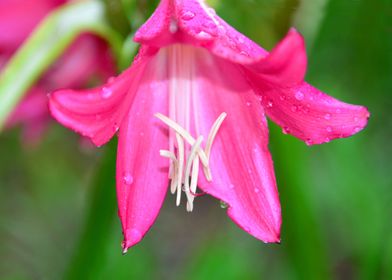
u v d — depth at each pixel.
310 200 0.37
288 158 0.36
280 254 0.53
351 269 0.55
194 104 0.30
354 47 0.41
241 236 0.55
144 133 0.29
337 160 0.46
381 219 0.42
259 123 0.30
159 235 0.61
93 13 0.34
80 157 0.60
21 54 0.33
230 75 0.30
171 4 0.28
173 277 0.59
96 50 0.39
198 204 0.63
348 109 0.27
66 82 0.40
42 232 0.58
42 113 0.41
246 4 0.34
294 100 0.28
